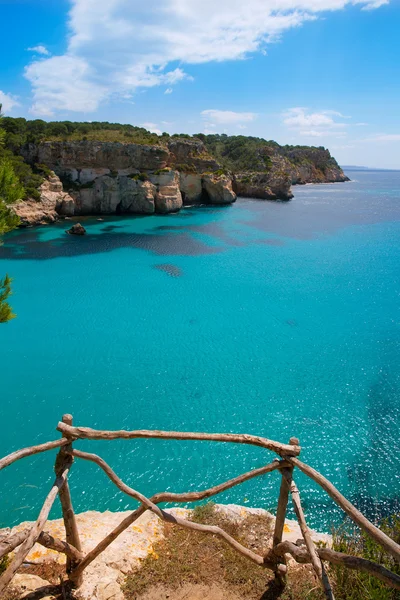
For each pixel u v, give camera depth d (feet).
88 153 235.40
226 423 64.44
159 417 65.77
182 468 54.65
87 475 52.85
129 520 16.11
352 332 98.68
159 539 21.66
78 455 16.03
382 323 103.76
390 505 49.11
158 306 114.11
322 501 49.73
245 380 77.10
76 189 233.14
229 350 89.40
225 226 221.05
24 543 13.00
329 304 116.47
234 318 106.83
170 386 74.90
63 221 217.56
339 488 51.42
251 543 21.95
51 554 19.72
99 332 97.50
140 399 70.59
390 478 53.26
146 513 24.12
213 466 55.11
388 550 11.29
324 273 144.66
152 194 244.22
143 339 94.27
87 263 150.92
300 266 152.87
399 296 122.42
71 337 94.63
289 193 344.69
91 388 73.77
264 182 341.62
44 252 162.20
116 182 240.32
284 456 15.81
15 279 132.46
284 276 141.08
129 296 121.19
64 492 16.14
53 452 56.59
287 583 17.97
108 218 231.50
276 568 17.54
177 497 16.44
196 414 66.64
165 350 89.04
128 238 188.24
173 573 18.79
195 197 287.69
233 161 394.32
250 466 55.26
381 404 69.56
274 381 76.89
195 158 285.84
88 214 239.09
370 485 52.06
